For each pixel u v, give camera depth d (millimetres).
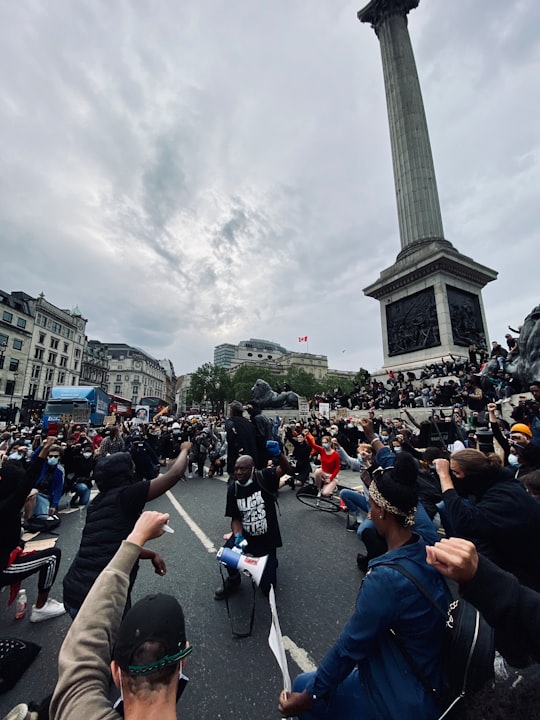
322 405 18953
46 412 23656
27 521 6668
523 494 2400
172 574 4582
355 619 1539
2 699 2633
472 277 22547
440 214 24906
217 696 2580
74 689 1122
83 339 75625
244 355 156750
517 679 1235
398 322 23984
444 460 2885
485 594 1148
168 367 151500
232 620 3514
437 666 1452
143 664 997
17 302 57438
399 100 27344
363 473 4012
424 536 1996
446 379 18828
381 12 30391
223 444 12602
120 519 2859
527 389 13266
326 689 1562
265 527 3900
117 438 10188
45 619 3715
